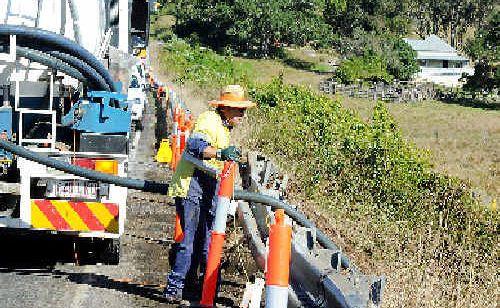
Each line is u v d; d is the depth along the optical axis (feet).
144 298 24.16
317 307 19.70
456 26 518.78
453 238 37.83
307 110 87.56
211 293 22.80
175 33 350.43
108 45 42.55
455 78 338.95
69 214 25.93
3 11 30.58
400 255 33.12
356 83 249.75
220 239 22.66
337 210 42.34
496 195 69.51
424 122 166.20
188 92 116.98
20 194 25.46
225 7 328.70
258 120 74.74
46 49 30.99
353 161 58.03
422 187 52.24
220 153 22.63
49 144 31.17
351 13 387.75
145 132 72.28
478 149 116.57
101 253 27.66
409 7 505.66
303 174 50.62
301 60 325.83
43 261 27.48
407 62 304.71
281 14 327.67
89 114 29.96
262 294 23.80
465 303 28.76
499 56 266.36
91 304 23.12
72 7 34.35
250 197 24.20
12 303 22.63
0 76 30.76
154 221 35.04
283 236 16.47
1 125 30.60
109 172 28.14
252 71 274.57
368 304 17.60
